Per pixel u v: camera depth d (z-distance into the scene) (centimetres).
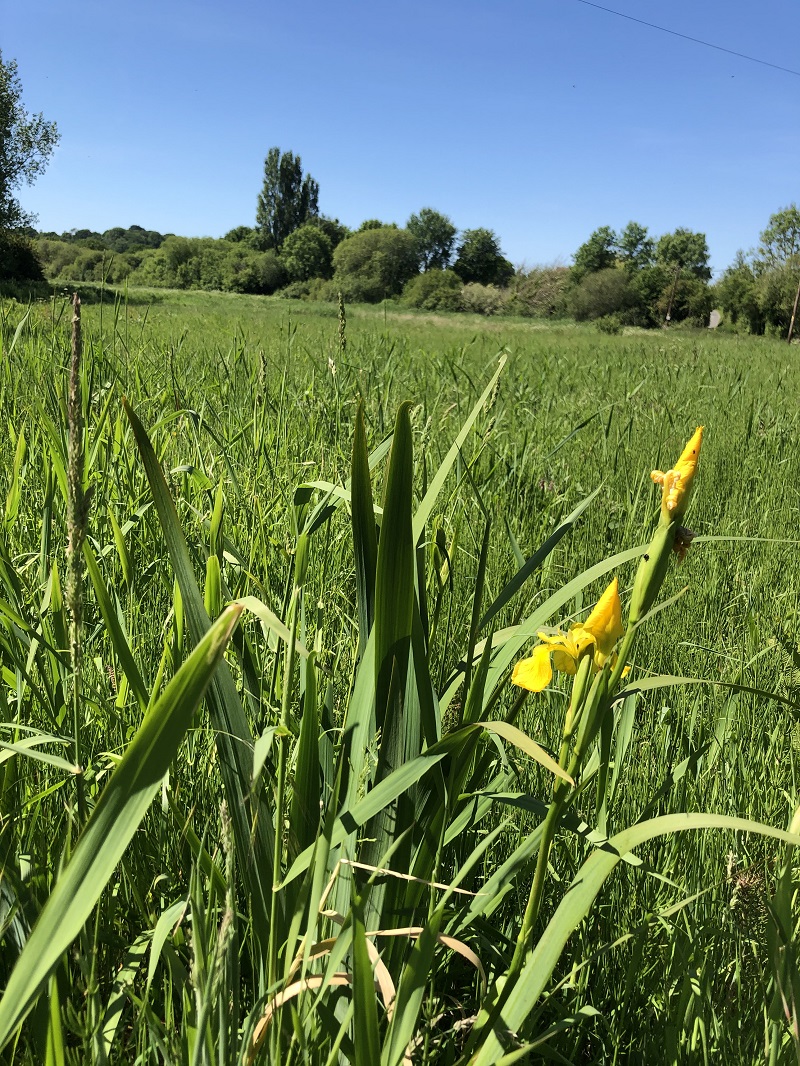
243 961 159
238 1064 114
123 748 184
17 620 180
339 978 128
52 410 321
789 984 129
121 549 226
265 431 444
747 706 287
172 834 177
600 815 160
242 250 10450
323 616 268
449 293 7956
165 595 275
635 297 7688
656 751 254
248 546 289
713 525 507
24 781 178
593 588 375
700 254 10900
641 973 178
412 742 148
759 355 2233
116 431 327
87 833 85
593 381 1138
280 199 13538
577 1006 164
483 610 312
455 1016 166
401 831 149
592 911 188
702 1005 158
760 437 780
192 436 395
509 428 660
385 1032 134
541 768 228
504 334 2686
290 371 700
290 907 140
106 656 220
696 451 104
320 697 174
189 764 190
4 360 416
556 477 574
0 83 3772
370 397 532
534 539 416
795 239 7600
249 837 138
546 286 8194
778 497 591
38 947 82
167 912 135
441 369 769
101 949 151
